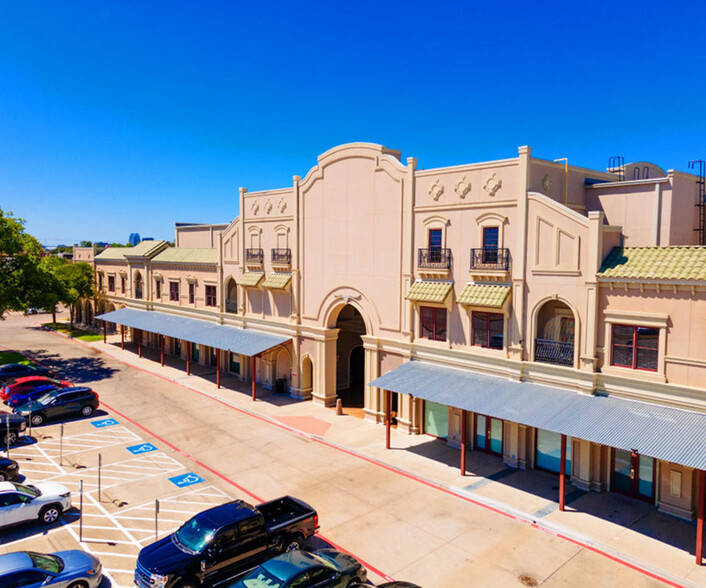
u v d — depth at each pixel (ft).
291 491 65.87
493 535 55.52
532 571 49.14
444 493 65.41
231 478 69.67
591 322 63.98
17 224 136.56
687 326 56.90
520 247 70.95
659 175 100.22
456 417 80.48
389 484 67.92
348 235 96.17
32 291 141.08
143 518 58.54
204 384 118.93
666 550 52.11
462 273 78.84
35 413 89.40
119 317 154.30
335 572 42.29
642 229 76.59
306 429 89.04
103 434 86.22
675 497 58.75
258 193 115.75
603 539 54.19
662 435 53.26
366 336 92.63
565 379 66.85
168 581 42.24
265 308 116.78
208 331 125.18
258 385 118.62
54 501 57.31
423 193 83.30
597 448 65.16
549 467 71.05
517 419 61.98
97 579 44.86
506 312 73.00
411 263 85.35
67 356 149.07
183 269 143.02
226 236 126.93
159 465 73.72
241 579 42.14
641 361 61.16
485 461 75.25
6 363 137.39
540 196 68.64
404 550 52.60
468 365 78.02
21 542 53.16
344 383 119.14
